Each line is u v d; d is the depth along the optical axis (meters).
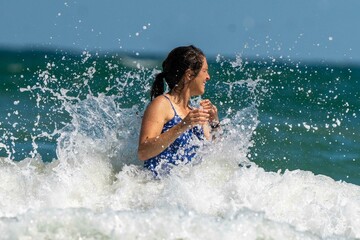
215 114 20.12
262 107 45.28
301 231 14.85
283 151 31.48
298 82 81.50
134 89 28.61
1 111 38.97
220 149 20.00
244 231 14.41
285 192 17.89
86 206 17.42
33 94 47.78
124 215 14.41
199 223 14.36
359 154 31.70
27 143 30.20
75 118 21.12
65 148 20.38
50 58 174.38
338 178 27.61
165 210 14.68
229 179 18.56
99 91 50.50
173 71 19.75
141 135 19.23
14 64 129.25
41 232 14.14
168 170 19.09
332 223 16.77
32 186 18.16
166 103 19.50
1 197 17.38
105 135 20.41
